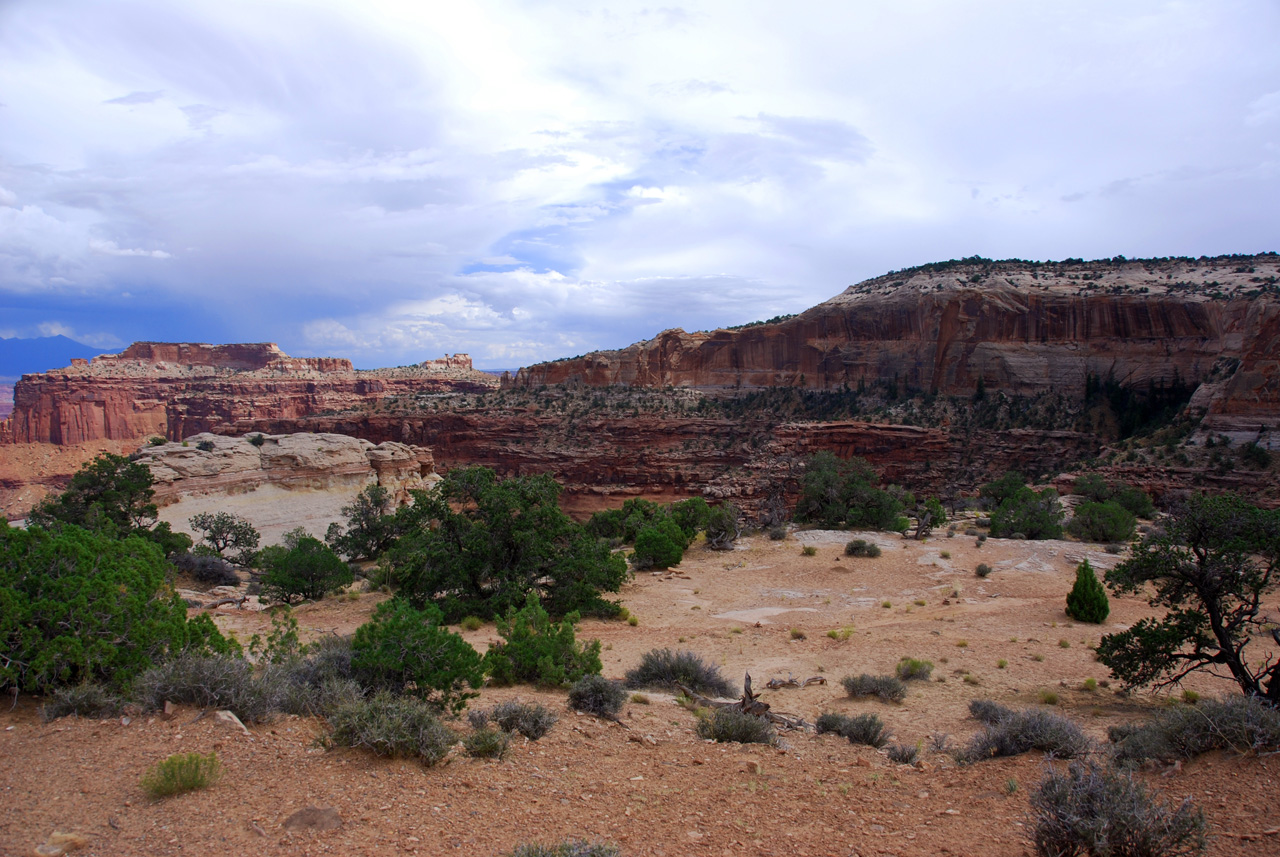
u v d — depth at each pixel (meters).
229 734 8.50
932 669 18.98
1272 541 14.09
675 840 7.05
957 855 6.68
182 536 41.16
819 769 9.95
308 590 29.61
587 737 10.86
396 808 7.16
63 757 7.64
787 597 30.64
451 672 10.80
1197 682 17.20
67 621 9.40
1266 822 6.75
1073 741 10.25
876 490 49.03
